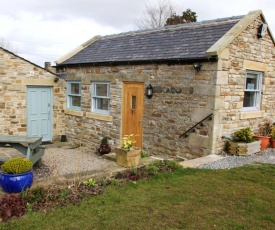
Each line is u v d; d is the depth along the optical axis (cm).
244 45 714
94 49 1094
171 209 361
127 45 965
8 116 969
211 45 687
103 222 322
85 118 1041
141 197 399
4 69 942
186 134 719
